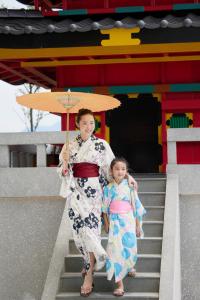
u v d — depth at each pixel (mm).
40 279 8000
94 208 6145
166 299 5969
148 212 7914
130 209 6203
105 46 9844
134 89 11367
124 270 6059
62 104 6371
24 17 10602
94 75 11570
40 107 6824
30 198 8219
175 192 7879
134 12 10336
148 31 9672
